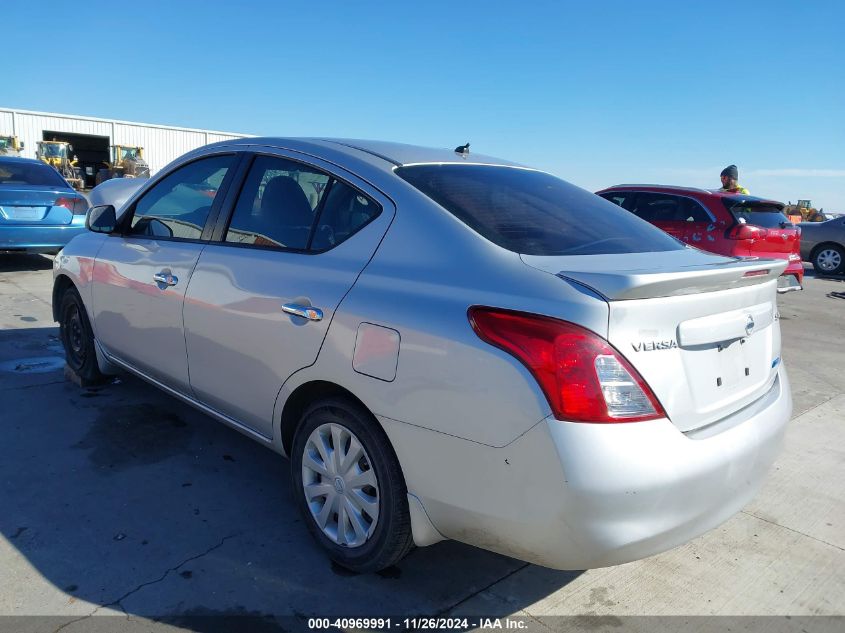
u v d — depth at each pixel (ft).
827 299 35.83
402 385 7.37
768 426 7.89
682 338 6.86
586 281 6.66
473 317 6.91
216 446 12.17
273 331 8.94
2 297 23.91
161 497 10.28
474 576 8.80
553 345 6.39
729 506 7.37
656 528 6.57
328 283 8.41
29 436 12.12
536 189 9.84
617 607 8.36
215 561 8.72
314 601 8.08
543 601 8.38
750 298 7.89
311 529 9.04
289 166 9.92
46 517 9.52
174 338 10.95
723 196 27.12
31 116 92.84
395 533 7.89
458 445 6.96
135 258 11.98
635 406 6.42
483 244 7.59
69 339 14.97
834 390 18.28
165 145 104.94
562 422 6.30
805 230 49.19
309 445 8.95
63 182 31.42
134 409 13.60
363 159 9.25
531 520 6.56
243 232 10.15
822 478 12.45
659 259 8.21
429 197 8.32
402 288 7.68
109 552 8.78
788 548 9.97
